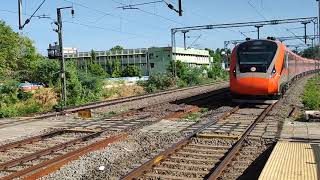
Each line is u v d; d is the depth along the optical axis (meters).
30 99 32.12
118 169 11.18
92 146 13.52
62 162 11.61
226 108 23.53
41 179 10.30
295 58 39.03
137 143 14.61
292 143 13.05
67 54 131.00
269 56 24.08
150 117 21.00
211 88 46.56
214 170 10.55
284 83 27.12
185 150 13.20
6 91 32.28
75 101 31.14
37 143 15.18
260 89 23.77
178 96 35.59
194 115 21.84
